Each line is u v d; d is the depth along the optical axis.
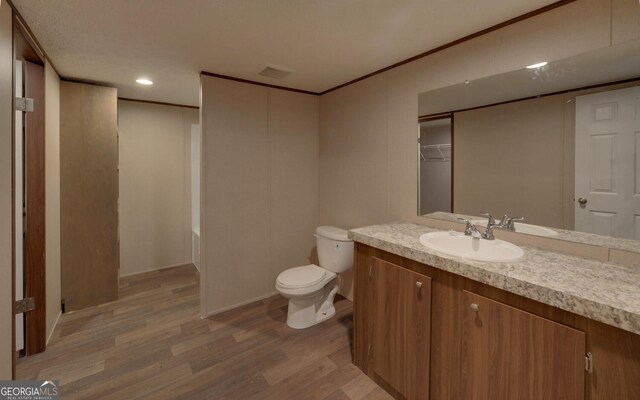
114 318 2.67
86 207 2.83
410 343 1.63
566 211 1.58
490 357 1.30
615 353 0.98
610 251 1.43
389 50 2.15
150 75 2.67
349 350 2.22
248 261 2.96
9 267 1.52
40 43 2.00
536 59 1.65
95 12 1.64
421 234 1.93
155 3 1.56
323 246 2.83
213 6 1.60
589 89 1.48
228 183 2.80
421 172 2.27
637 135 1.35
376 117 2.62
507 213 1.81
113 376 1.92
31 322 2.12
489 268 1.29
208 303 2.73
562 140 1.58
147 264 3.87
